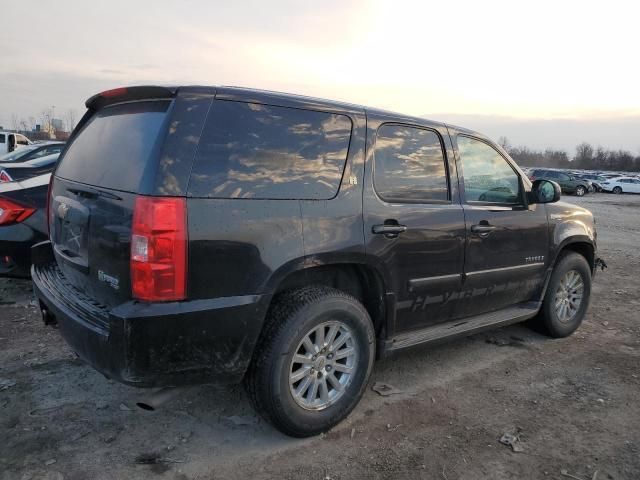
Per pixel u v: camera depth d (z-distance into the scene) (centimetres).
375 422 334
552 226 473
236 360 275
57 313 296
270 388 288
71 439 301
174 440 305
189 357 261
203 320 260
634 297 682
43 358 407
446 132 392
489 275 414
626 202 3338
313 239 297
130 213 252
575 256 505
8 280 616
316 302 299
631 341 506
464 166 404
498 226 416
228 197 268
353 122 331
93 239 279
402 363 430
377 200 334
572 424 340
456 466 291
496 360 445
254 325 277
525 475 285
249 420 330
